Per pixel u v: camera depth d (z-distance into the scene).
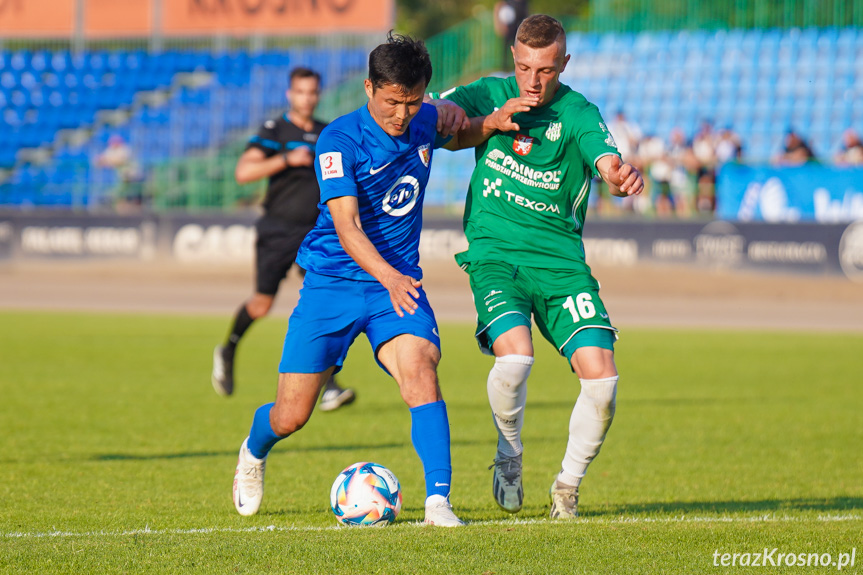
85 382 37.69
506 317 17.14
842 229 75.12
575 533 15.01
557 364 47.38
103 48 111.25
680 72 98.19
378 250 16.61
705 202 83.56
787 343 54.06
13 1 103.56
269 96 102.69
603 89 99.44
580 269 17.67
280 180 31.47
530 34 16.69
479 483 21.39
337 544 14.17
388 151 15.92
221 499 19.06
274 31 98.44
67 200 101.31
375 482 16.30
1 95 106.50
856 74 93.75
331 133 15.91
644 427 29.58
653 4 104.75
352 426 29.50
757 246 77.19
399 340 16.36
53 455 23.86
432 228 84.69
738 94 95.81
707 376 41.78
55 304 73.25
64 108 105.31
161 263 90.00
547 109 17.58
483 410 32.50
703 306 72.88
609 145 16.64
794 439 27.59
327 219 16.45
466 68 102.00
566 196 17.83
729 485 21.38
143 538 14.80
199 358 46.16
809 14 98.50
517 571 12.83
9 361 43.84
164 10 100.88
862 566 13.44
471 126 17.69
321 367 16.47
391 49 14.98
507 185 17.92
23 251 92.75
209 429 28.12
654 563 13.37
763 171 80.25
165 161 101.06
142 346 50.53
